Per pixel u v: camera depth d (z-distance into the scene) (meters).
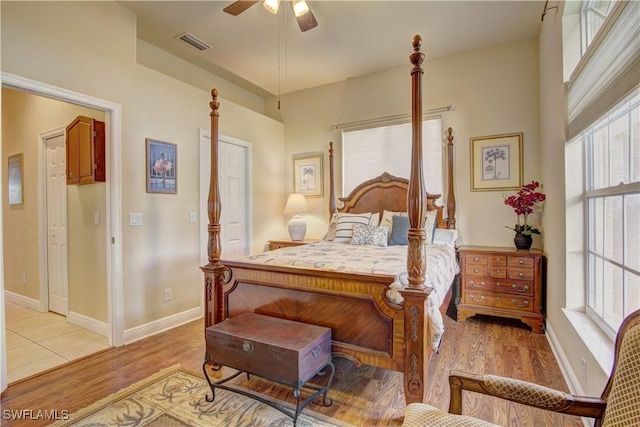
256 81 4.60
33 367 2.39
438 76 3.93
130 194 2.91
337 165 4.63
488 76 3.70
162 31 3.31
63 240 3.44
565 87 2.24
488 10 2.98
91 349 2.70
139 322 2.97
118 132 2.82
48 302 3.66
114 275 2.79
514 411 1.83
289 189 5.02
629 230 1.54
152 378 2.22
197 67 4.14
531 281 3.07
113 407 1.89
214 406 1.90
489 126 3.69
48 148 3.60
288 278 2.20
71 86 2.49
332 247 3.34
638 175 1.44
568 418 1.75
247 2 2.45
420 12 3.01
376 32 3.34
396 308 1.83
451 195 3.75
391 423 1.75
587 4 2.17
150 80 3.10
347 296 1.99
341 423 1.75
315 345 1.80
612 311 1.77
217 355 1.93
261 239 4.58
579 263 2.21
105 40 2.73
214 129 2.52
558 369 2.31
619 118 1.66
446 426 1.03
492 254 3.22
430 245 3.23
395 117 4.21
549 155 2.85
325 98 4.72
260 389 2.09
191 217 3.50
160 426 1.72
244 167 4.38
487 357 2.52
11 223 4.02
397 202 4.08
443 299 2.30
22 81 2.22
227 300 2.46
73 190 3.20
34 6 2.29
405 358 1.77
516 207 3.27
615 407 0.86
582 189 2.20
